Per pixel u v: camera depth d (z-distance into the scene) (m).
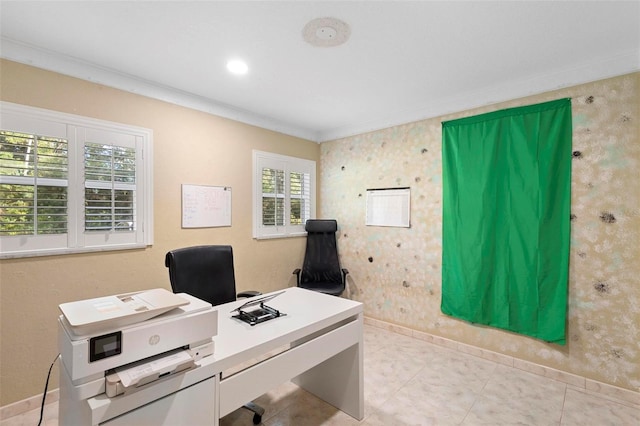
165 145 2.71
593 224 2.26
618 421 1.93
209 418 1.19
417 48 2.08
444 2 1.62
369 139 3.70
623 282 2.15
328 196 4.16
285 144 3.78
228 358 1.24
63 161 2.16
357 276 3.81
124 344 0.97
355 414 1.96
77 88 2.23
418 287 3.23
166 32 1.90
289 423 1.91
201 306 1.22
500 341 2.68
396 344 3.07
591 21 1.77
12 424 1.89
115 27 1.84
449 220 2.97
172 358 1.08
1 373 1.94
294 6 1.66
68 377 1.03
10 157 1.96
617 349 2.16
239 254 3.29
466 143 2.86
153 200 2.62
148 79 2.54
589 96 2.27
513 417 1.96
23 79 2.01
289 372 1.53
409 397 2.18
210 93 2.84
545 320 2.42
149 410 1.03
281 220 3.74
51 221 2.10
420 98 2.98
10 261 1.96
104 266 2.35
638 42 1.98
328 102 3.07
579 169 2.31
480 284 2.75
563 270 2.35
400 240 3.39
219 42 2.01
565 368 2.36
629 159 2.12
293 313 1.79
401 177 3.39
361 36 1.94
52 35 1.92
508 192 2.62
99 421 0.92
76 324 0.90
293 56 2.19
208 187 3.01
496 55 2.16
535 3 1.62
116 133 2.42
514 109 2.59
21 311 2.00
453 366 2.61
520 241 2.55
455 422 1.92
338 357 2.06
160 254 2.66
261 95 2.89
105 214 2.35
